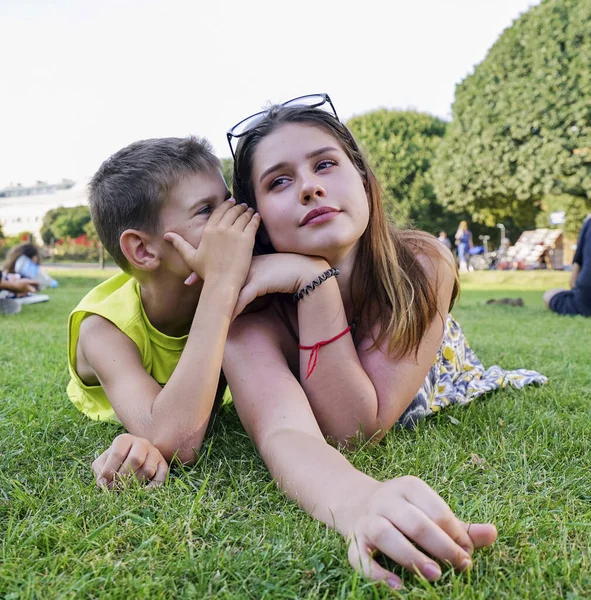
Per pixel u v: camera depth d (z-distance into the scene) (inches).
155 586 36.9
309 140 57.2
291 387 55.7
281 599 36.5
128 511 46.0
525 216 898.7
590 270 217.3
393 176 934.4
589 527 43.9
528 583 36.8
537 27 649.6
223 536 43.1
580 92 625.6
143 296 66.7
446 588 36.1
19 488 50.8
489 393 85.9
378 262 62.5
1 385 90.0
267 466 53.2
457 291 72.6
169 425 55.7
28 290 221.9
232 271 57.6
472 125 710.5
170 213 60.2
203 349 56.1
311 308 58.0
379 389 61.8
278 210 57.5
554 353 124.0
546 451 60.3
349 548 39.1
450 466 55.1
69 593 36.1
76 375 70.5
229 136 62.9
